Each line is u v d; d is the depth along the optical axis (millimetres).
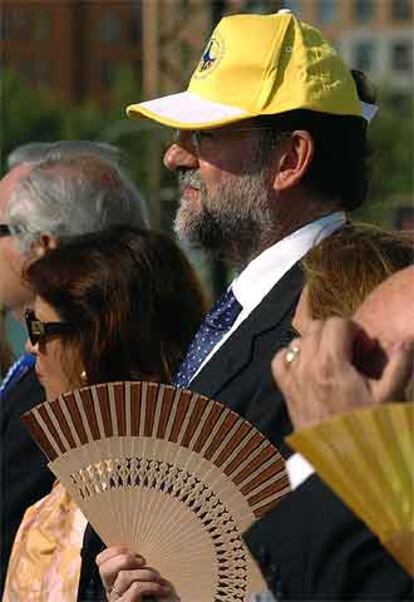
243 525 8039
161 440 8109
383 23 162500
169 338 10594
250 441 8023
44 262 10641
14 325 14367
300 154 10125
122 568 8125
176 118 10242
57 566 9773
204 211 10289
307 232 10062
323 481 6062
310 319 8414
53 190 12672
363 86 11172
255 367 9328
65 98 193250
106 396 8125
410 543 5918
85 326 10477
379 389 6133
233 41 10398
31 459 11812
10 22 191250
